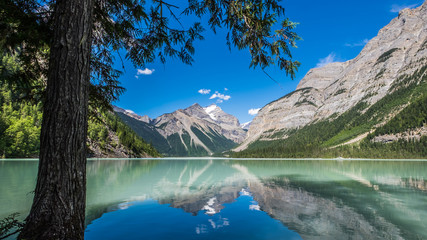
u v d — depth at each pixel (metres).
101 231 8.07
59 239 2.88
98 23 5.20
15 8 4.07
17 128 79.94
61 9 3.27
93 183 21.12
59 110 3.05
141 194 15.60
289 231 8.10
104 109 5.94
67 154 3.07
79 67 3.24
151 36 5.30
